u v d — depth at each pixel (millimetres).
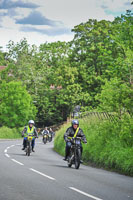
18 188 15352
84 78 99938
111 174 23266
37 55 128750
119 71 35188
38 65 128750
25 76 126438
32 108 114750
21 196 13570
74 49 105688
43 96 125438
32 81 126688
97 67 98812
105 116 37969
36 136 37156
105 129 32438
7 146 54688
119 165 25094
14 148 49531
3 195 13609
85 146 33156
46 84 127688
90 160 31062
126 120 29625
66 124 60562
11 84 111000
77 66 104438
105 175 22391
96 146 30844
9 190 14742
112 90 31797
